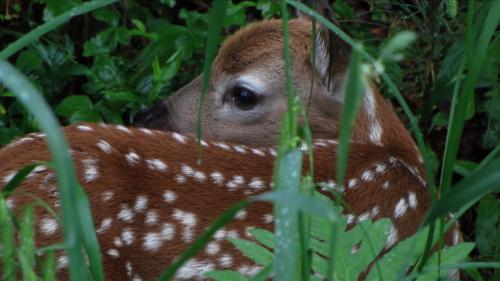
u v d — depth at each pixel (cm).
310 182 440
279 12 1071
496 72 990
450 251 571
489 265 551
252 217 710
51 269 451
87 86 1014
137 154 704
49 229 649
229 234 702
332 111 900
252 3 1062
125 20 1127
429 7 1093
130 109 1027
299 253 456
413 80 1138
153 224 689
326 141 794
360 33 1134
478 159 1085
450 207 425
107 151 691
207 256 698
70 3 1034
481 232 914
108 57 1027
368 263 562
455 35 1070
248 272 702
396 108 1116
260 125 926
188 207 700
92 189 672
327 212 357
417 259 570
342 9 1138
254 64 912
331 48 877
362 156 777
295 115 425
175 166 710
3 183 658
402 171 777
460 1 1091
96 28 1141
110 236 673
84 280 379
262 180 725
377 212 748
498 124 1006
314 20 583
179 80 1075
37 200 522
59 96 1066
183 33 1034
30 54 992
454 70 911
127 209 682
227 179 719
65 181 341
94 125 718
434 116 1052
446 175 523
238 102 923
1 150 690
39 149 681
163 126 944
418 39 1109
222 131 934
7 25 1140
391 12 1157
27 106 360
